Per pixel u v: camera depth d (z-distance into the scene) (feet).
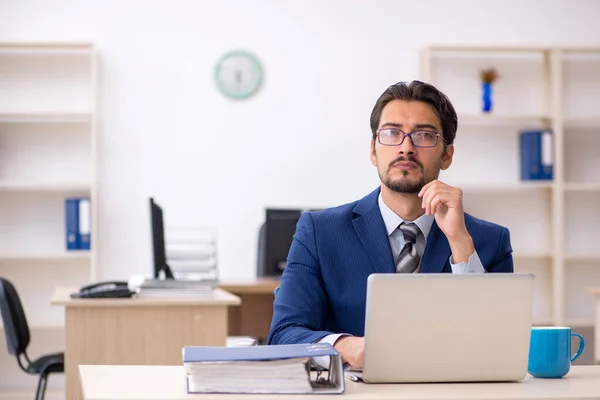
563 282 22.45
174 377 6.48
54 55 21.90
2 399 20.33
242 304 19.36
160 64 22.21
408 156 7.54
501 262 8.04
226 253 22.33
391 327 6.15
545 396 5.84
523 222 23.30
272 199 22.50
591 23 23.44
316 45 22.65
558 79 22.29
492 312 6.28
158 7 22.22
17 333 15.60
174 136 22.24
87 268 22.03
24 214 21.93
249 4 22.48
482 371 6.38
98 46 22.03
